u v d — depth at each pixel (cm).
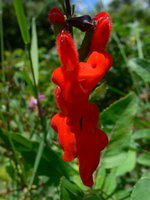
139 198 7
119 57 19
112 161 9
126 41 23
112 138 9
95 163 7
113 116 10
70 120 7
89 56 7
